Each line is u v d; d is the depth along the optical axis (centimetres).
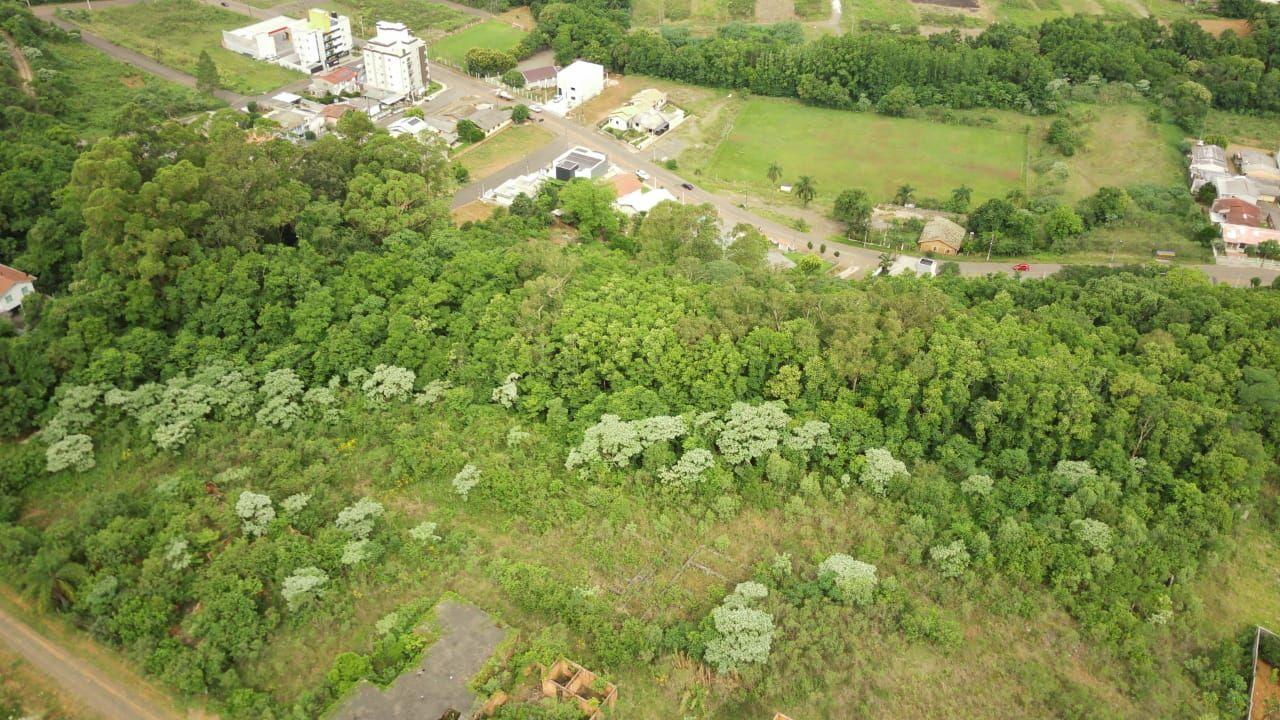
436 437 12381
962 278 16788
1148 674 9994
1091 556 10962
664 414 12388
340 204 16425
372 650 9938
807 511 11569
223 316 13262
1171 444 11938
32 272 15138
